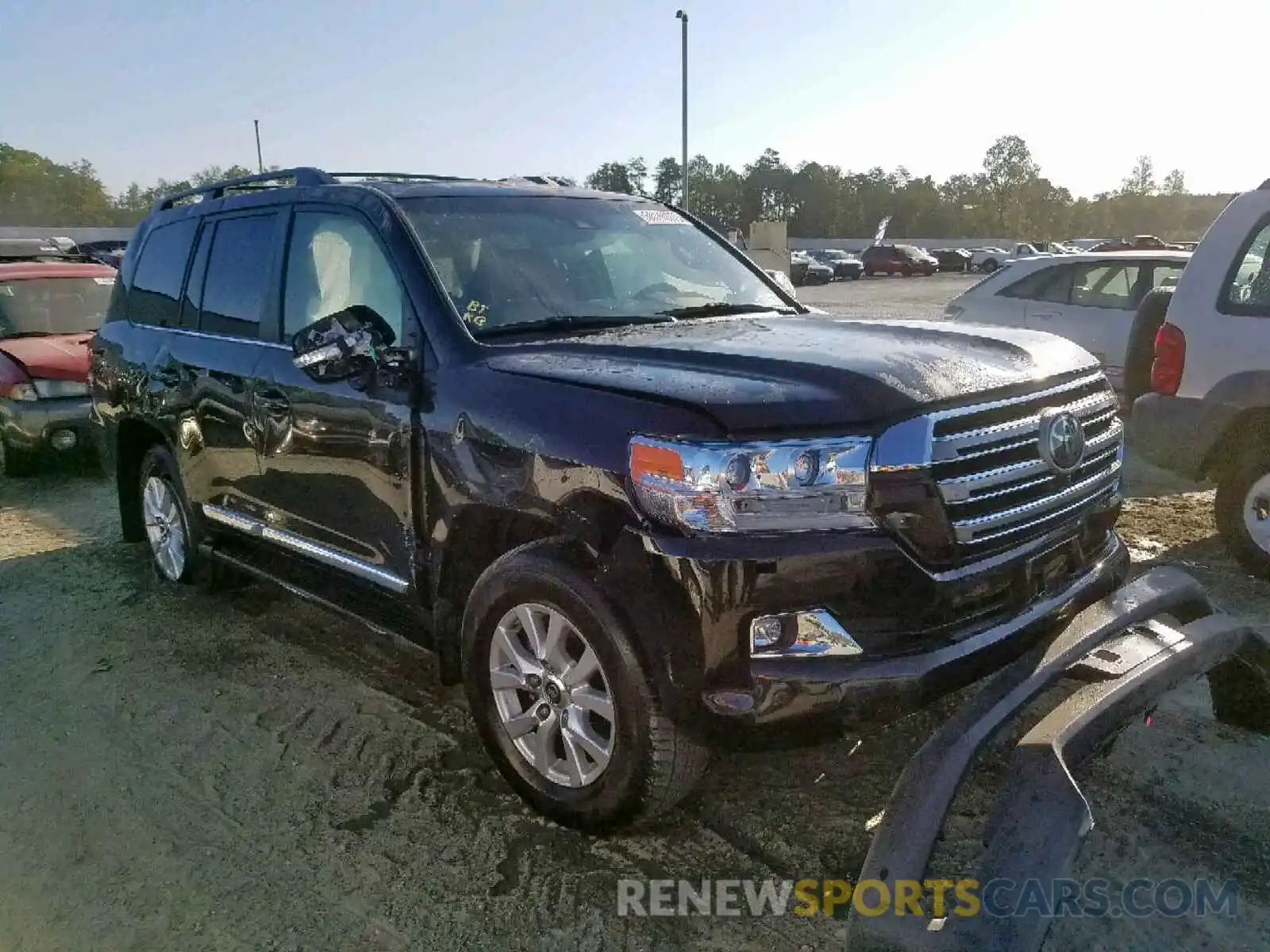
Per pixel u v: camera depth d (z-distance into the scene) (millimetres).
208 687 4395
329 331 3412
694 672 2793
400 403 3559
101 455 5934
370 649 4766
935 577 2799
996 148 118625
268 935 2838
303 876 3090
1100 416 3424
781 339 3441
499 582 3223
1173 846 3117
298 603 5355
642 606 2852
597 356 3320
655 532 2795
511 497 3152
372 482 3703
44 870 3150
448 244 3861
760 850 3174
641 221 4586
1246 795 3359
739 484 2711
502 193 4293
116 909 2959
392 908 2938
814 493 2730
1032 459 3037
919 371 2959
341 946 2791
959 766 2584
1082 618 3039
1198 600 3395
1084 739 2643
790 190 108500
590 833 3182
